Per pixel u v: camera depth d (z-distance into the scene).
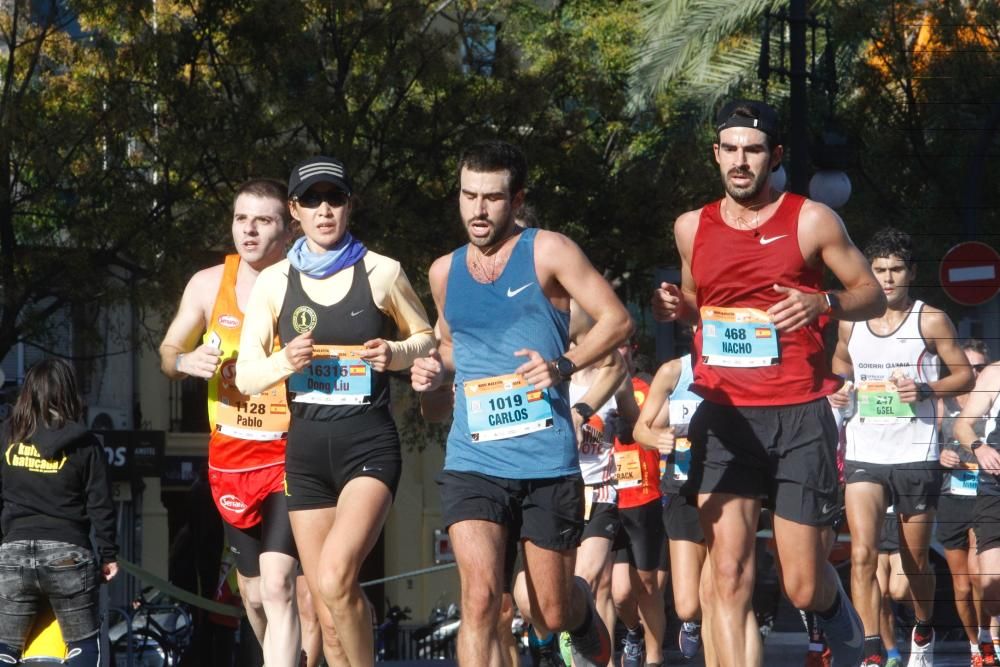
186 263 38.88
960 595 19.92
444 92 44.75
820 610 15.07
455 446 13.22
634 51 51.47
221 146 39.62
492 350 13.12
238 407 15.95
